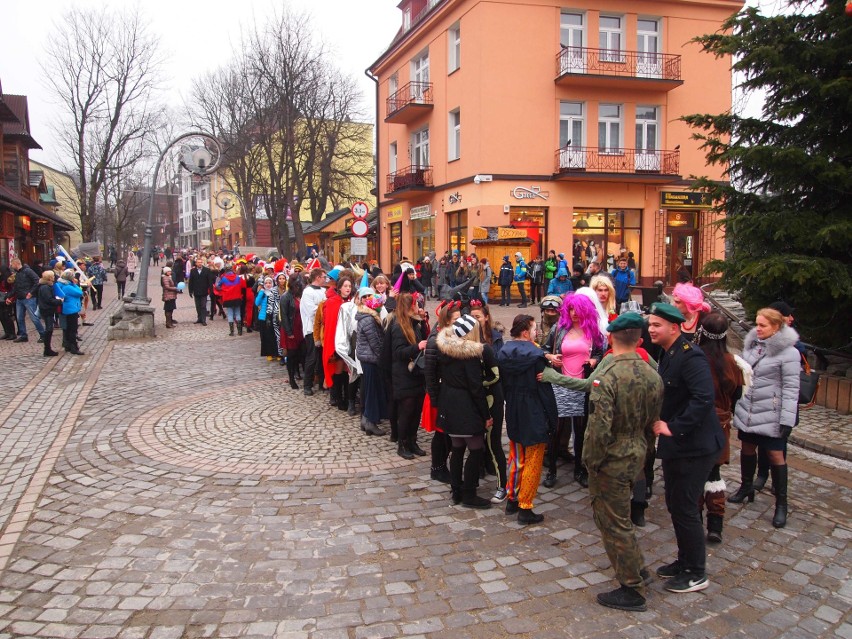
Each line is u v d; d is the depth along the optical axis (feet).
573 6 78.48
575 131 81.05
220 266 63.52
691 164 84.23
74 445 22.52
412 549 14.66
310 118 119.14
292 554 14.35
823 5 28.73
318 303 30.22
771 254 28.68
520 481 16.39
